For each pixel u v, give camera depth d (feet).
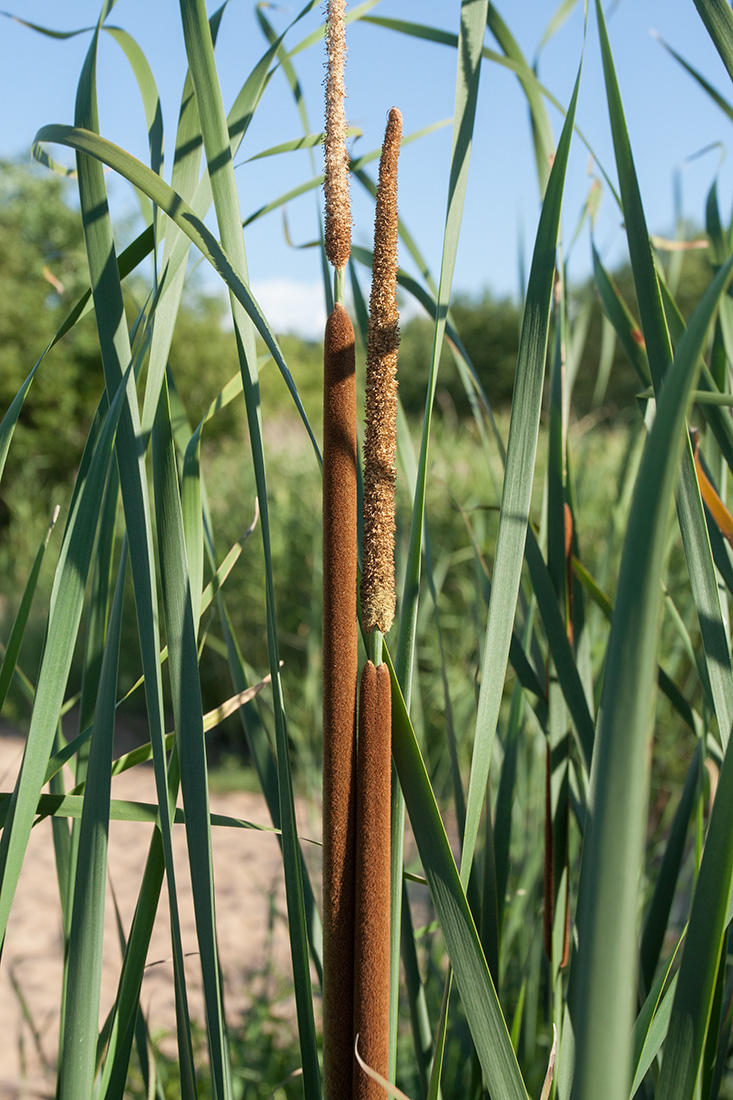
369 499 2.01
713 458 2.91
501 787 2.87
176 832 8.16
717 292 1.56
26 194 34.01
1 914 2.04
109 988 6.56
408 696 2.14
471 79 2.18
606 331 3.82
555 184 2.06
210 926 2.04
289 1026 5.06
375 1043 2.00
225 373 34.68
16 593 20.59
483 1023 1.93
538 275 2.08
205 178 2.32
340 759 2.02
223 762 13.78
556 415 2.73
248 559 15.21
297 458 17.99
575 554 2.91
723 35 2.08
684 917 3.78
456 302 55.47
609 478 12.91
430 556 2.73
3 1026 6.21
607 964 1.55
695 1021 1.81
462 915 1.95
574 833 4.13
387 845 2.01
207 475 19.35
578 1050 1.56
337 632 2.02
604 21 2.07
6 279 33.17
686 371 1.57
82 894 2.02
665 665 7.61
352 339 2.04
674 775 8.37
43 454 32.09
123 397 2.11
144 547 2.10
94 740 2.04
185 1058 2.11
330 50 2.06
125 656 15.69
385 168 2.03
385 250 2.03
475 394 3.02
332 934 2.03
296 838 2.18
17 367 32.17
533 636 3.06
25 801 2.06
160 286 2.21
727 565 2.55
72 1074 2.00
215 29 2.37
